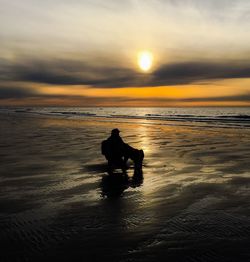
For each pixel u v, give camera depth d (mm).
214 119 45062
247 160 11812
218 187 7902
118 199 6973
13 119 46531
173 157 12617
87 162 11469
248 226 5312
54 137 20609
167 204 6570
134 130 26391
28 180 8727
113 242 4770
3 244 4730
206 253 4395
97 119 47156
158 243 4719
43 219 5746
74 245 4672
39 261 4219
